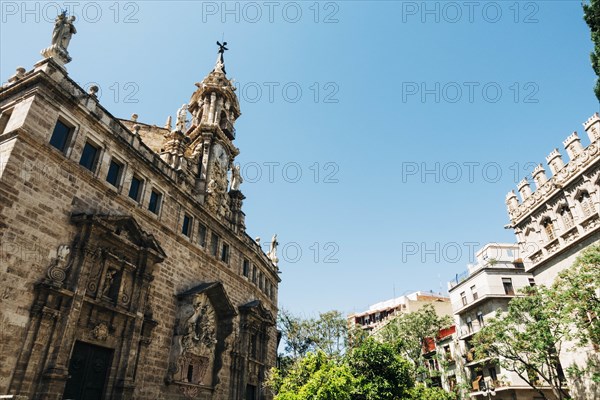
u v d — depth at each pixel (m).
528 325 28.72
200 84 41.38
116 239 20.89
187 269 27.47
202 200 31.52
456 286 49.19
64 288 17.84
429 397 37.91
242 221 38.41
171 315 24.94
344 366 19.91
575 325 25.78
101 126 21.81
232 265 34.34
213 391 27.91
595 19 18.30
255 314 34.72
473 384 42.59
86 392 18.53
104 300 20.03
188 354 25.64
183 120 32.97
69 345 17.42
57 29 20.61
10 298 15.67
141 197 24.38
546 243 31.53
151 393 21.98
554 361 28.62
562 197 30.19
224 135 37.88
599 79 18.42
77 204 19.61
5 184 16.14
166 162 28.97
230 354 31.08
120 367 20.23
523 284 43.22
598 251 23.98
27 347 15.91
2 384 14.88
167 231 25.89
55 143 19.28
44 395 15.83
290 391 19.53
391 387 20.62
